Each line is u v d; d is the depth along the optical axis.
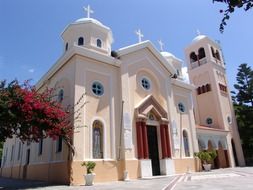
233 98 40.22
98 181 15.11
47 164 17.16
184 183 12.62
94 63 17.77
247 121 35.69
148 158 18.09
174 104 22.94
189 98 25.34
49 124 13.10
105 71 18.27
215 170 23.78
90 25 20.95
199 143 26.17
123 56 19.80
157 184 12.69
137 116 18.67
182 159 21.38
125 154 16.89
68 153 14.86
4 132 12.69
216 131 28.89
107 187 12.05
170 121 21.53
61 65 18.25
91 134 15.84
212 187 10.48
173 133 21.22
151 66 21.89
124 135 17.34
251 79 39.22
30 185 14.18
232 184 11.35
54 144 16.89
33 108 12.84
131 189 10.74
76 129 15.07
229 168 26.69
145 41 21.64
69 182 13.99
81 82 16.44
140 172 17.31
